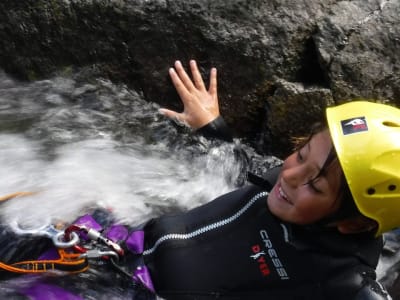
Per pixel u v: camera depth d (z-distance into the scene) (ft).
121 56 9.46
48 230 6.65
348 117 6.03
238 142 9.76
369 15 9.18
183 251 6.87
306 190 6.05
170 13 9.18
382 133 5.89
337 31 9.07
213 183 8.85
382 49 9.09
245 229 6.70
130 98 9.61
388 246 8.71
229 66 9.26
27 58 9.70
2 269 6.59
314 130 6.26
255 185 6.99
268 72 9.18
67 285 6.60
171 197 8.48
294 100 9.14
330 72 9.03
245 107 9.45
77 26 9.40
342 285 6.26
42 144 8.86
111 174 8.48
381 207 5.93
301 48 9.20
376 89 9.11
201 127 9.14
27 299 6.39
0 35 9.66
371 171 5.79
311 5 9.20
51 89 9.64
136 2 9.21
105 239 6.69
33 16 9.46
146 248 7.16
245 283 6.60
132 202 8.02
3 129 9.09
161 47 9.31
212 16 9.14
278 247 6.47
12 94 9.66
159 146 9.19
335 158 5.87
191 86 9.24
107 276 6.79
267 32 9.12
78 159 8.65
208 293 6.68
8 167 8.28
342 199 5.94
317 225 6.26
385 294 6.28
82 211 7.50
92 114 9.43
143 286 6.80
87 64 9.59
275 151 9.58
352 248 6.29
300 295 6.44
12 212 7.23
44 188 7.84
